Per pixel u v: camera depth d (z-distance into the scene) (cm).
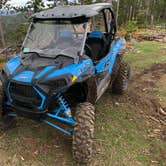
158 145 433
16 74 359
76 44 404
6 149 393
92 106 370
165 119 528
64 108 360
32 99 339
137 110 550
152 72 840
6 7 1563
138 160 392
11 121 444
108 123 486
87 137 343
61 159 377
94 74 400
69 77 340
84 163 365
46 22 431
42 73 348
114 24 535
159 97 627
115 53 530
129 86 692
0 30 1619
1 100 396
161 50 1242
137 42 1548
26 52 411
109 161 382
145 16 4381
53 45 409
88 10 427
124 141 436
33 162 369
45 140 418
